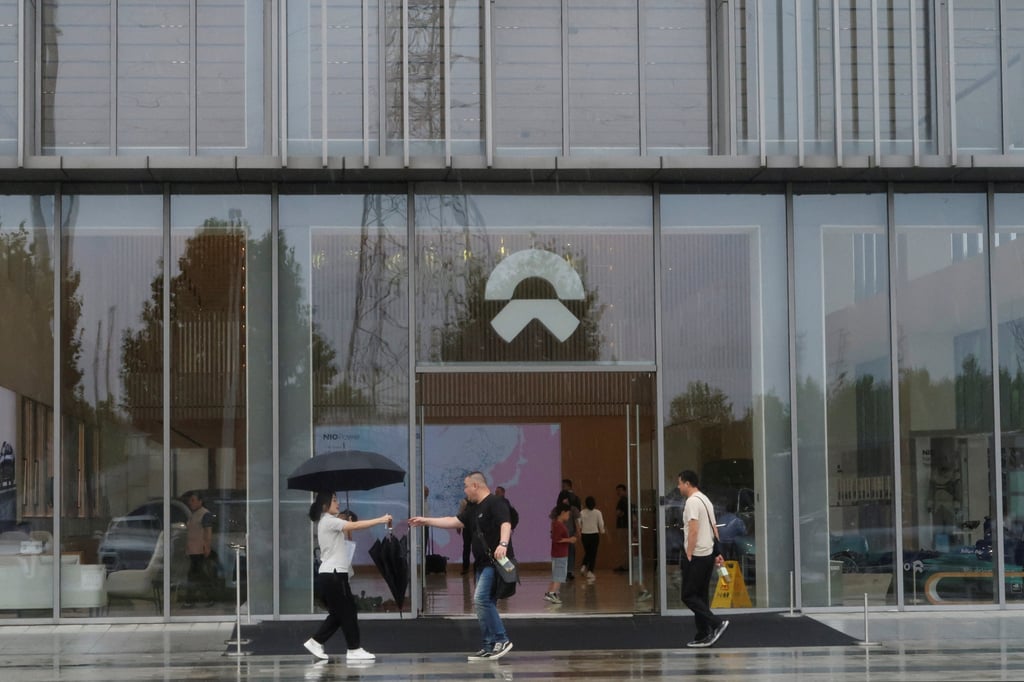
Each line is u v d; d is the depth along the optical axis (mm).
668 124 15844
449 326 15844
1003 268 16266
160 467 15438
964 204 16297
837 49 15656
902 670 11516
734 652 12828
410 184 15867
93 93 15398
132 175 15250
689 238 16078
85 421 15422
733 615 15641
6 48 15242
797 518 15852
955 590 15938
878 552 15930
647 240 16062
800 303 16094
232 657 12648
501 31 15812
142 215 15633
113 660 12484
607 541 19031
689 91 15867
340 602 12211
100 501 15375
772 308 16078
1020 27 16047
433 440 20969
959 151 15945
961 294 16250
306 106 15539
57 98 15367
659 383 15914
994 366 16141
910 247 16219
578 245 16031
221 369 15586
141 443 15453
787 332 16062
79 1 15469
